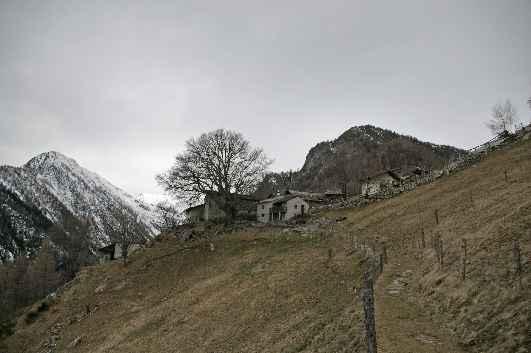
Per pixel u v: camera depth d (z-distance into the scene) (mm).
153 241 76438
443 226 40062
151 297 55438
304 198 87000
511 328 18641
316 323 28703
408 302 26609
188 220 93562
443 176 68188
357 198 79000
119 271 67312
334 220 66688
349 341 22703
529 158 53500
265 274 48062
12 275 109375
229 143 82625
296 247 56656
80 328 52812
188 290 52344
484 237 29734
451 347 19719
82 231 159625
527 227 27500
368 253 40906
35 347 51938
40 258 113188
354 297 30609
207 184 80812
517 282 21484
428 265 31609
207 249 66312
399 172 94688
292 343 27344
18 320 61906
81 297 62594
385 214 57969
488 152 68312
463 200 46781
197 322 40812
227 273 53781
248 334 33594
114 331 47844
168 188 80938
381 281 31406
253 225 73938
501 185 45469
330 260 44656
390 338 21266
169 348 37438
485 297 22141
